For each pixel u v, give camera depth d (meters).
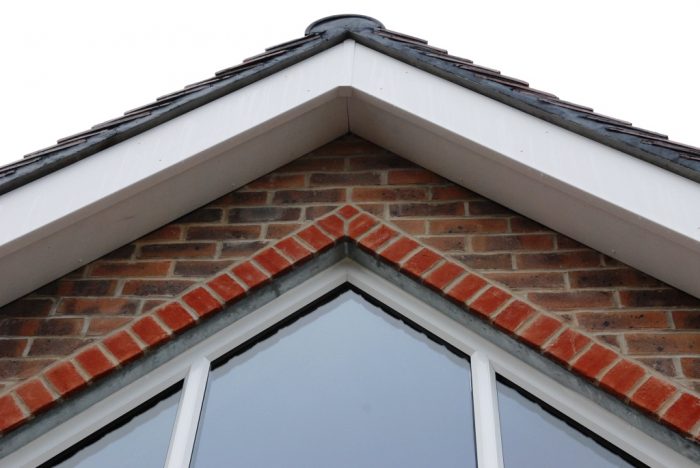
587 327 2.92
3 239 2.93
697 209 2.77
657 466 2.68
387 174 3.55
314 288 3.27
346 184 3.52
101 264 3.29
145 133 3.21
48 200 3.03
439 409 2.91
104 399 2.96
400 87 3.32
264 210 3.44
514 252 3.19
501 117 3.13
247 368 3.08
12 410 2.80
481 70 3.41
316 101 3.34
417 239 3.26
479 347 3.03
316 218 3.38
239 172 3.44
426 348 3.11
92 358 2.94
